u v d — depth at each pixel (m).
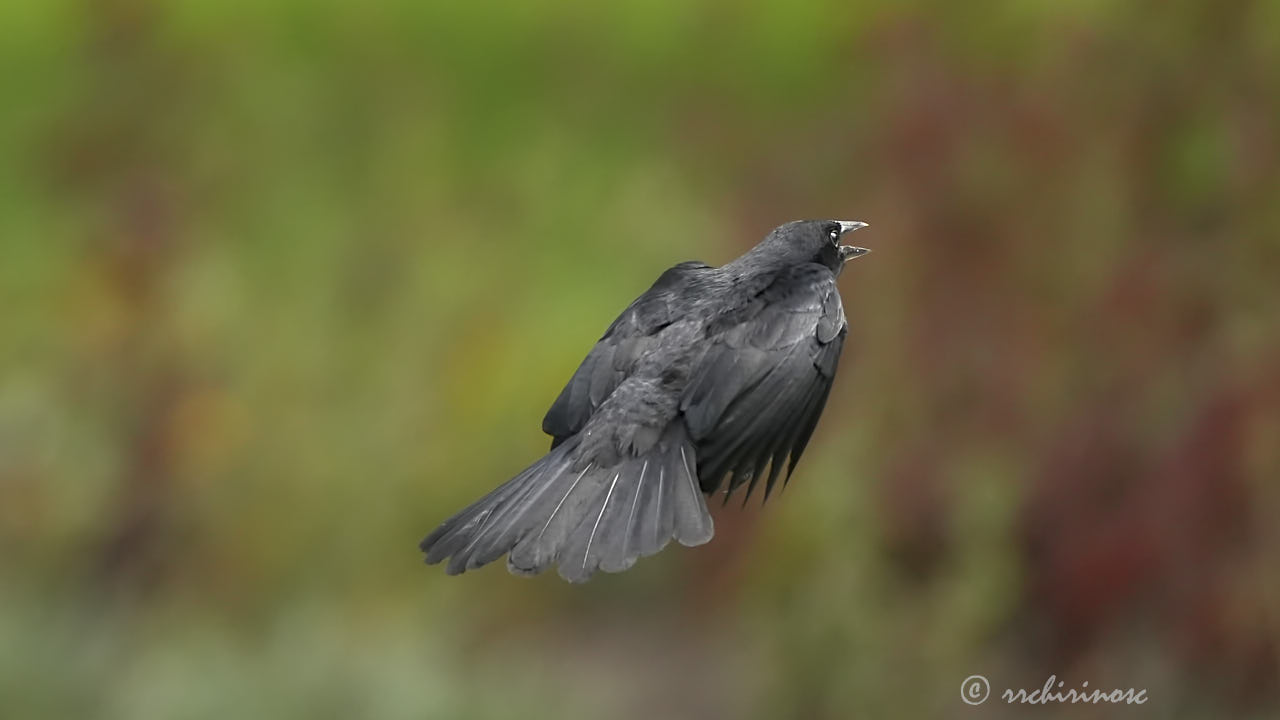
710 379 6.25
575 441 6.15
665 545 5.74
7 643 13.23
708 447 6.20
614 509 5.88
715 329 6.39
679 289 6.70
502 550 5.69
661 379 6.28
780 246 7.29
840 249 7.54
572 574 5.62
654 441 6.14
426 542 5.78
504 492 5.97
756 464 6.34
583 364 6.51
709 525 5.83
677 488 5.98
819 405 6.48
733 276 6.80
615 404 6.21
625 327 6.56
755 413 6.26
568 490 5.95
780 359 6.34
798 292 6.51
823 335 6.47
